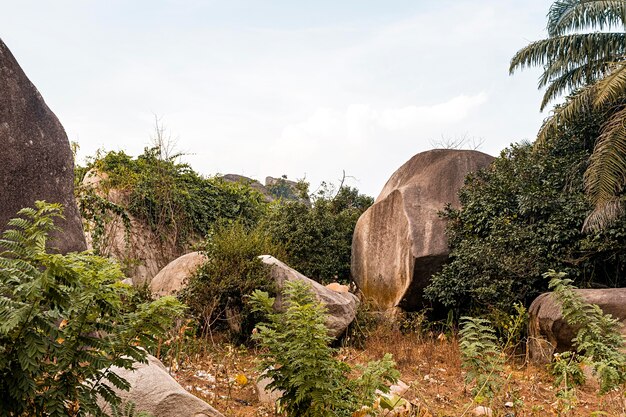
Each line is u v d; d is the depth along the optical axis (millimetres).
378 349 9469
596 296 8680
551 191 10922
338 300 9914
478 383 5867
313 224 14359
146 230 15820
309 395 4000
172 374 6918
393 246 12992
